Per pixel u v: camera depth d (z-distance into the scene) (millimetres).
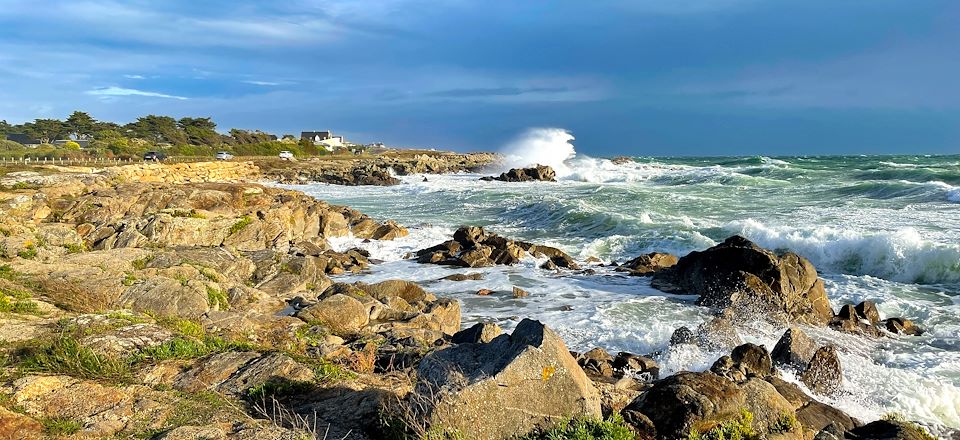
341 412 5883
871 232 21219
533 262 22906
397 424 5250
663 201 36438
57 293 10586
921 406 9859
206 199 28125
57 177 35031
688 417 5535
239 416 5637
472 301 17641
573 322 15133
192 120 118500
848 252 20172
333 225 29312
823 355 10477
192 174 59750
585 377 5527
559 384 5168
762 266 16422
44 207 25047
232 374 6766
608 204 36469
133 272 13000
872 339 13812
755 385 6266
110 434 5172
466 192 49000
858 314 15320
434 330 12305
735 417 5715
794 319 15109
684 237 24469
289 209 27906
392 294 16266
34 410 5469
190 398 5992
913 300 16359
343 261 23281
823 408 7977
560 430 4988
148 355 7258
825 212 28531
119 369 6570
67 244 16641
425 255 24359
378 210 41125
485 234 26250
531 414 5070
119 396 5887
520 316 15805
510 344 5535
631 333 13984
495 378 4992
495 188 52656
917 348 13102
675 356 11820
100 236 20156
